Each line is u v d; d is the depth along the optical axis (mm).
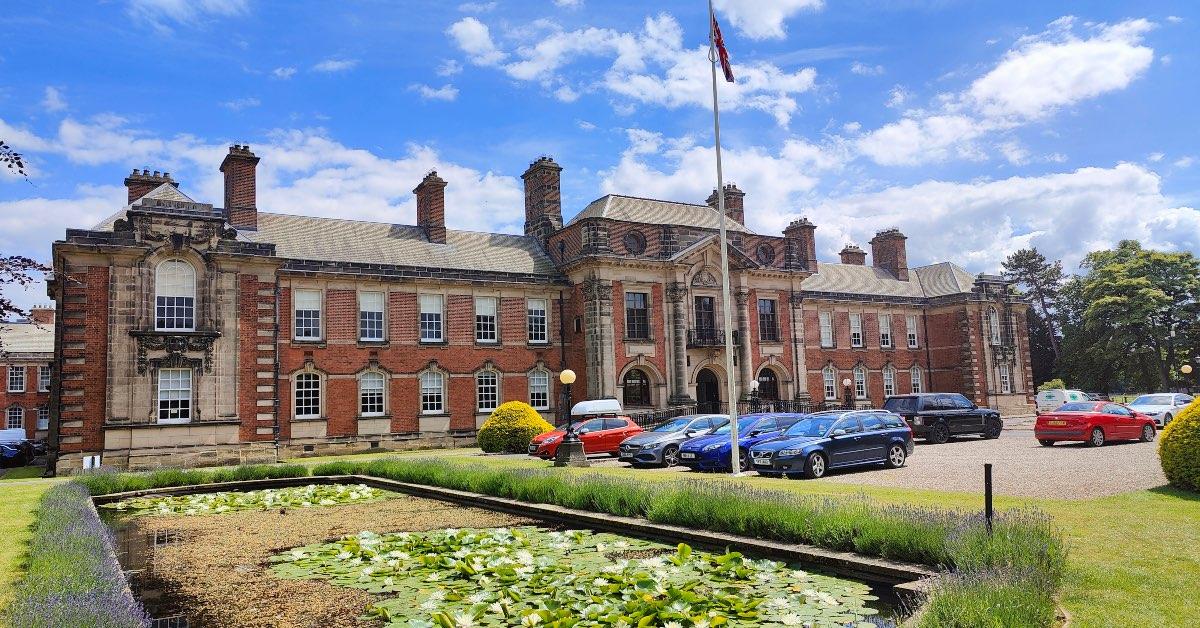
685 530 13844
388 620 9422
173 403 33031
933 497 15898
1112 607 8477
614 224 45469
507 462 28797
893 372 61969
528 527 16047
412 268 41531
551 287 46031
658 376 45938
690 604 9148
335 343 39312
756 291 51000
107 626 7188
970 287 64500
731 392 23406
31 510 18594
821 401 57250
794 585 10438
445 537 14070
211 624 9594
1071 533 11758
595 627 8602
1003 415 61219
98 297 32156
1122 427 28766
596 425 32312
